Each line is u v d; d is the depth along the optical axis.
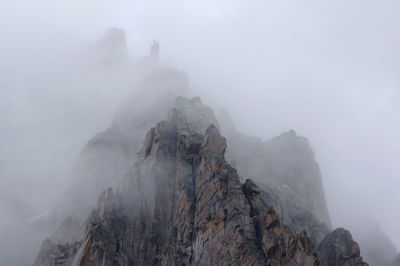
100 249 125.81
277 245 121.31
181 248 129.25
